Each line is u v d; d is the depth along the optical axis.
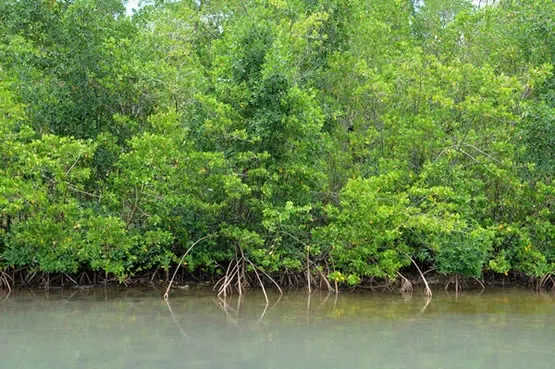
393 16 22.30
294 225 16.16
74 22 15.57
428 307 14.18
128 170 15.08
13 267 15.55
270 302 14.58
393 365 9.41
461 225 15.10
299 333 11.41
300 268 16.17
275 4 18.00
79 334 11.15
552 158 16.06
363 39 19.30
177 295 15.33
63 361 9.43
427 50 20.97
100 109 16.28
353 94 18.22
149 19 20.03
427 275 17.36
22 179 14.53
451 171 16.36
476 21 19.61
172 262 16.77
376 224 15.45
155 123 15.40
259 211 16.02
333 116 17.12
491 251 16.95
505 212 17.34
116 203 15.45
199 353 9.95
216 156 14.69
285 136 15.54
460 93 17.50
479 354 10.06
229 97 15.39
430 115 17.11
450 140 16.69
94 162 15.82
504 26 18.58
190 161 14.93
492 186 17.38
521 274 17.62
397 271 16.34
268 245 16.14
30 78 15.92
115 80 15.87
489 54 18.97
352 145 18.12
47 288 15.84
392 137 17.45
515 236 16.89
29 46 15.90
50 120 15.78
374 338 11.07
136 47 17.55
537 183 16.31
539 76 16.42
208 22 21.84
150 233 15.23
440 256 16.11
